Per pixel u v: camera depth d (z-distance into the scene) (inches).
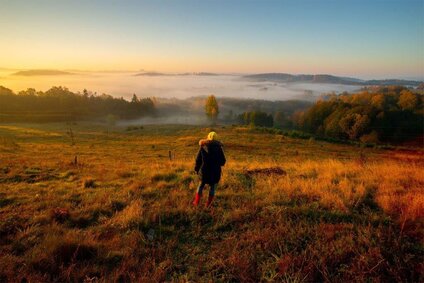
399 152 2003.0
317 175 436.5
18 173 476.4
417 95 5251.0
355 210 254.2
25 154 1030.4
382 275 154.5
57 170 522.0
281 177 406.0
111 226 233.8
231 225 231.3
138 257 181.9
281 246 190.5
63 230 222.2
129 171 488.4
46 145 1681.8
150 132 3353.8
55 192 347.3
